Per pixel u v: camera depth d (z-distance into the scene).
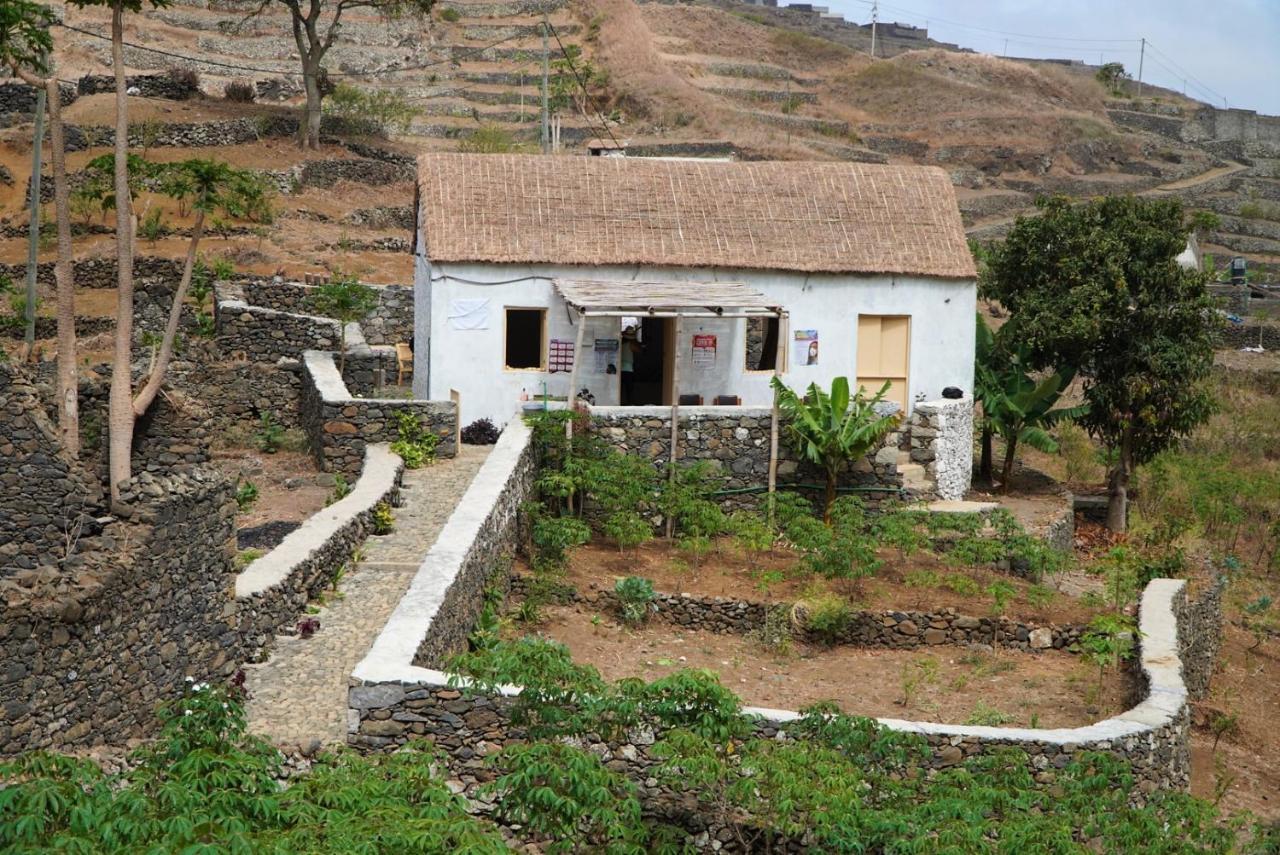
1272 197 77.56
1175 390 29.36
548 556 20.72
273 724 13.95
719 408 24.50
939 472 26.03
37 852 8.75
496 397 26.31
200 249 40.56
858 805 12.21
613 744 13.07
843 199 28.58
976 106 80.81
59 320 15.01
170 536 14.30
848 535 20.98
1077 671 18.70
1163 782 15.23
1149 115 89.06
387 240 45.06
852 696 17.48
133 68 64.00
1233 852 15.08
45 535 14.10
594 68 73.94
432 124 63.50
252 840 9.38
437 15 77.38
